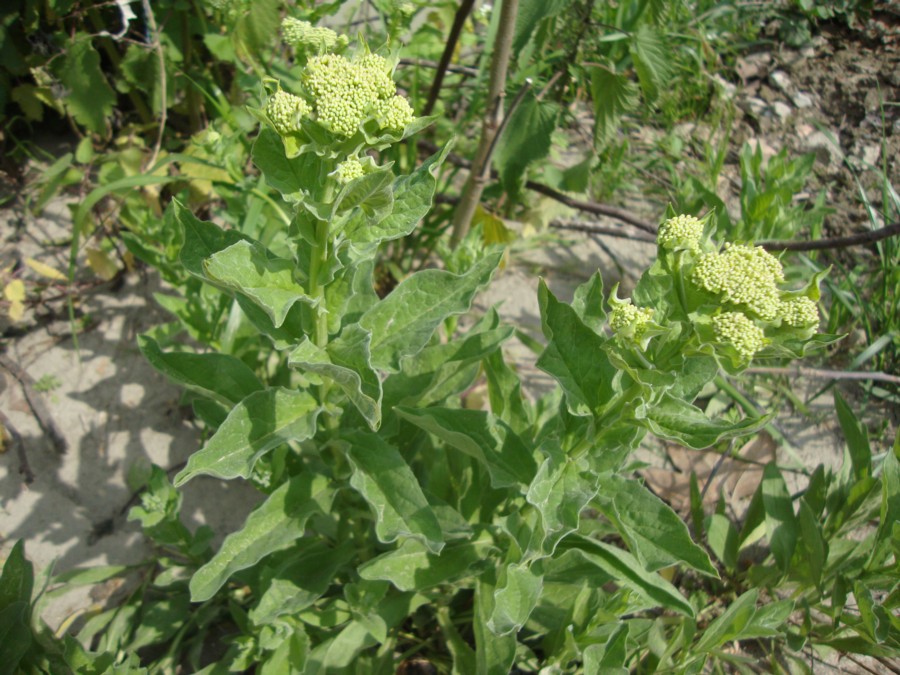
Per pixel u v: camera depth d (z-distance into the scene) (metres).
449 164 0.51
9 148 0.50
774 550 0.36
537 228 0.52
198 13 0.45
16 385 0.42
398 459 0.26
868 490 0.35
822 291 0.51
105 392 0.42
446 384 0.32
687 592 0.39
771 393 0.46
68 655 0.30
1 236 0.47
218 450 0.24
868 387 0.46
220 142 0.38
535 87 0.53
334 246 0.23
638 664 0.34
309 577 0.31
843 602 0.34
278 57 0.47
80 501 0.39
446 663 0.36
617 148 0.54
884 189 0.50
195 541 0.34
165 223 0.37
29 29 0.44
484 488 0.34
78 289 0.45
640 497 0.25
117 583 0.37
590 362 0.25
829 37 0.64
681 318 0.22
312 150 0.21
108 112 0.46
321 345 0.25
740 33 0.63
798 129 0.59
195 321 0.37
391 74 0.22
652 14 0.49
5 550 0.37
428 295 0.27
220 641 0.36
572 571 0.33
